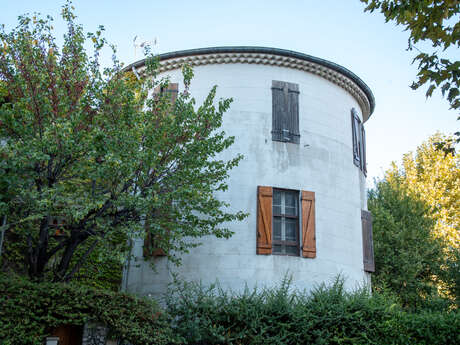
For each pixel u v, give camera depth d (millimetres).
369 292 14047
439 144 9359
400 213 21844
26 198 8977
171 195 9867
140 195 9570
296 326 10898
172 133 10375
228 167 11047
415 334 11711
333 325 11242
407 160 28750
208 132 10742
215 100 13945
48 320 8344
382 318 11688
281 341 10719
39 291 8383
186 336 10133
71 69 10055
